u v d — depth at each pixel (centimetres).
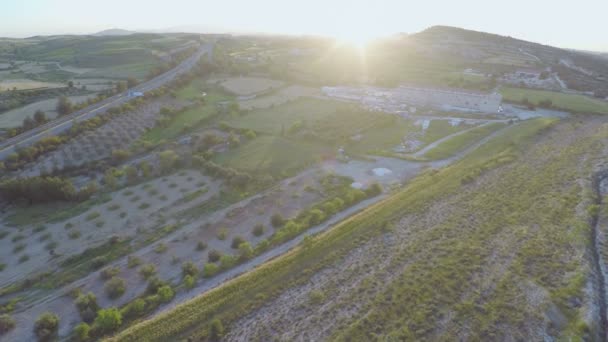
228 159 6344
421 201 4550
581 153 5678
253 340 2622
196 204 4897
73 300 3219
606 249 3281
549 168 5200
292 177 5616
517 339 2408
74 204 5022
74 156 6412
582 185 4512
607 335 2455
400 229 3959
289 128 7619
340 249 3659
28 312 3089
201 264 3647
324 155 6388
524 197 4369
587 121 7856
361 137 7256
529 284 2872
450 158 6188
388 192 5022
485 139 7012
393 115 8450
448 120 8394
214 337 2655
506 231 3672
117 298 3212
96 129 7400
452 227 3859
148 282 3375
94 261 3697
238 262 3616
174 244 4006
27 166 6019
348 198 4712
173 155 6175
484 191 4672
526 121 7944
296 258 3525
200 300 3014
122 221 4534
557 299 2686
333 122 8075
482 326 2522
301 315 2817
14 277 3584
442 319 2617
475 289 2888
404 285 3009
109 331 2803
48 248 4038
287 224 4144
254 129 7862
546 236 3500
